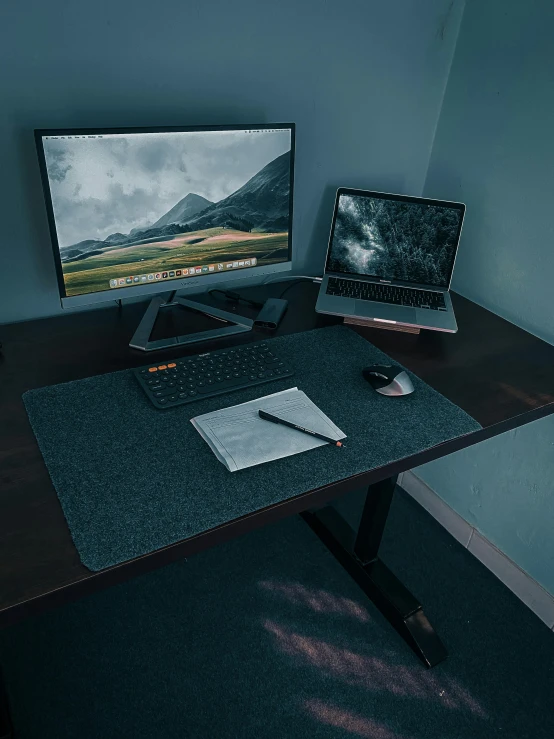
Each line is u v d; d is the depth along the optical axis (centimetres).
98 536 82
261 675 142
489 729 136
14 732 125
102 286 120
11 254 129
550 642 157
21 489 89
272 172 129
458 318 154
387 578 162
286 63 137
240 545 176
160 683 139
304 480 94
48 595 74
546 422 150
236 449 98
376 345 136
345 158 159
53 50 113
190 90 130
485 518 176
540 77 135
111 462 95
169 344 128
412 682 144
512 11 138
